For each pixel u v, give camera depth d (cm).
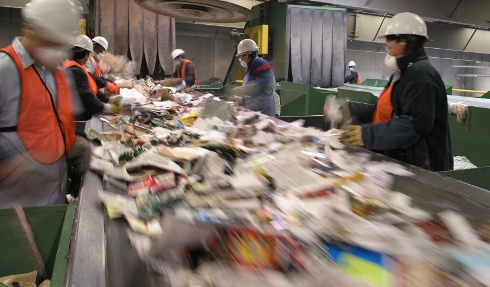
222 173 121
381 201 103
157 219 90
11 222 123
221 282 65
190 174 120
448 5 761
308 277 67
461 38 999
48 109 148
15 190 146
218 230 78
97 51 457
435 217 95
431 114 161
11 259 124
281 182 114
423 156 170
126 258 75
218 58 859
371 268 68
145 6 241
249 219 86
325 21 591
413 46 170
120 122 218
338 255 73
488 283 65
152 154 134
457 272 68
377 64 944
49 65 144
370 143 170
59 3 133
